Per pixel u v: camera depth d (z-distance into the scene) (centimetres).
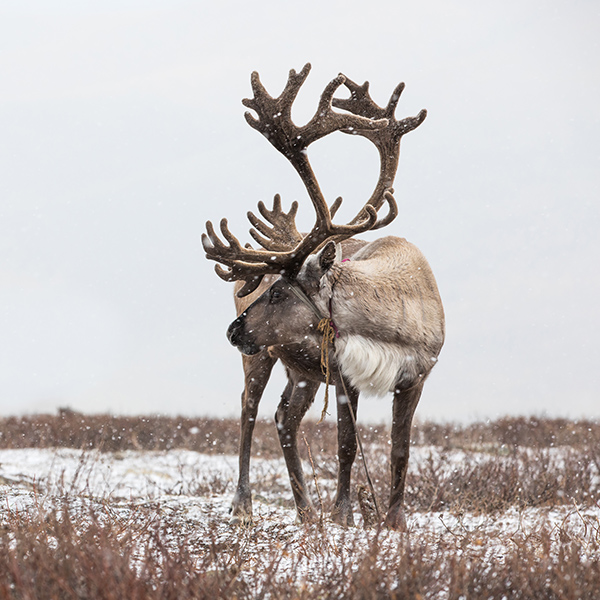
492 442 4066
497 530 1736
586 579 1284
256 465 3216
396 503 1969
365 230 1991
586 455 3092
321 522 1683
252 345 2019
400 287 2028
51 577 1172
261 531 1862
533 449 3294
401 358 1991
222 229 1986
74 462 3222
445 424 4822
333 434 3850
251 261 2014
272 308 1997
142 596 1123
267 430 4478
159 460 3544
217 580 1254
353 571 1352
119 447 3956
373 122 1925
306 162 1941
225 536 1798
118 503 2102
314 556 1533
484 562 1429
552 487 2419
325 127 1923
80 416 4997
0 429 4297
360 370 1953
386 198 2009
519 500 2328
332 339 1966
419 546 1444
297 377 2277
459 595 1231
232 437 4322
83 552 1288
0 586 1094
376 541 1433
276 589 1248
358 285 1977
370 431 4056
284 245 2092
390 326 1970
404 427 2017
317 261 1947
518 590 1258
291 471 2233
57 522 1516
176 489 2716
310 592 1250
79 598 1130
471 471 2580
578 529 1866
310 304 1975
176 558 1380
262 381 2312
